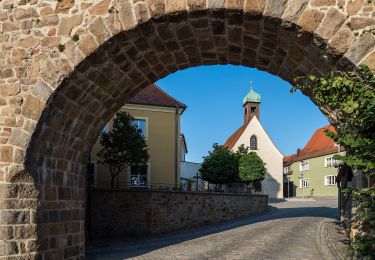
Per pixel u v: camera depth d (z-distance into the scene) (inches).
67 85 342.6
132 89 429.1
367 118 185.5
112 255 520.1
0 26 347.9
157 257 497.7
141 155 856.9
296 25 293.9
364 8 283.6
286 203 1550.2
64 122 373.4
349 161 189.8
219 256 494.9
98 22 327.9
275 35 322.3
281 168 1958.7
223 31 338.6
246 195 1062.4
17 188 335.3
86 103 386.0
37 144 346.0
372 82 188.1
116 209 744.3
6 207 330.0
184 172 1537.9
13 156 334.6
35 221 342.0
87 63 337.4
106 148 845.8
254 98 2201.0
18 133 336.8
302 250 524.4
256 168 1407.5
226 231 767.7
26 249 335.0
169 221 791.1
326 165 2004.2
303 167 2209.6
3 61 344.5
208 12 308.5
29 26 343.0
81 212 441.1
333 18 287.3
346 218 629.9
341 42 285.1
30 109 337.7
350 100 189.3
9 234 328.5
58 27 336.8
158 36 342.3
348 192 203.8
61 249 387.9
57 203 384.2
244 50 374.3
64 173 402.0
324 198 1852.9
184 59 402.0
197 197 871.1
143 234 749.3
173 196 806.5
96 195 738.8
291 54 343.0
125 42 336.5
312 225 802.8
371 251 198.7
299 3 292.2
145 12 316.8
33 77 339.3
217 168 1304.1
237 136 2118.6
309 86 211.3
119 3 324.2
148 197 762.8
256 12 298.7
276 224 839.1
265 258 474.0
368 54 279.9
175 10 309.7
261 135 1978.3
